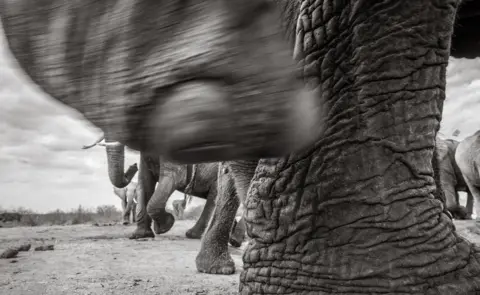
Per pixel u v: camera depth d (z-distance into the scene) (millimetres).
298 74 1087
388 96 2113
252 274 2535
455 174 16594
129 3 1170
